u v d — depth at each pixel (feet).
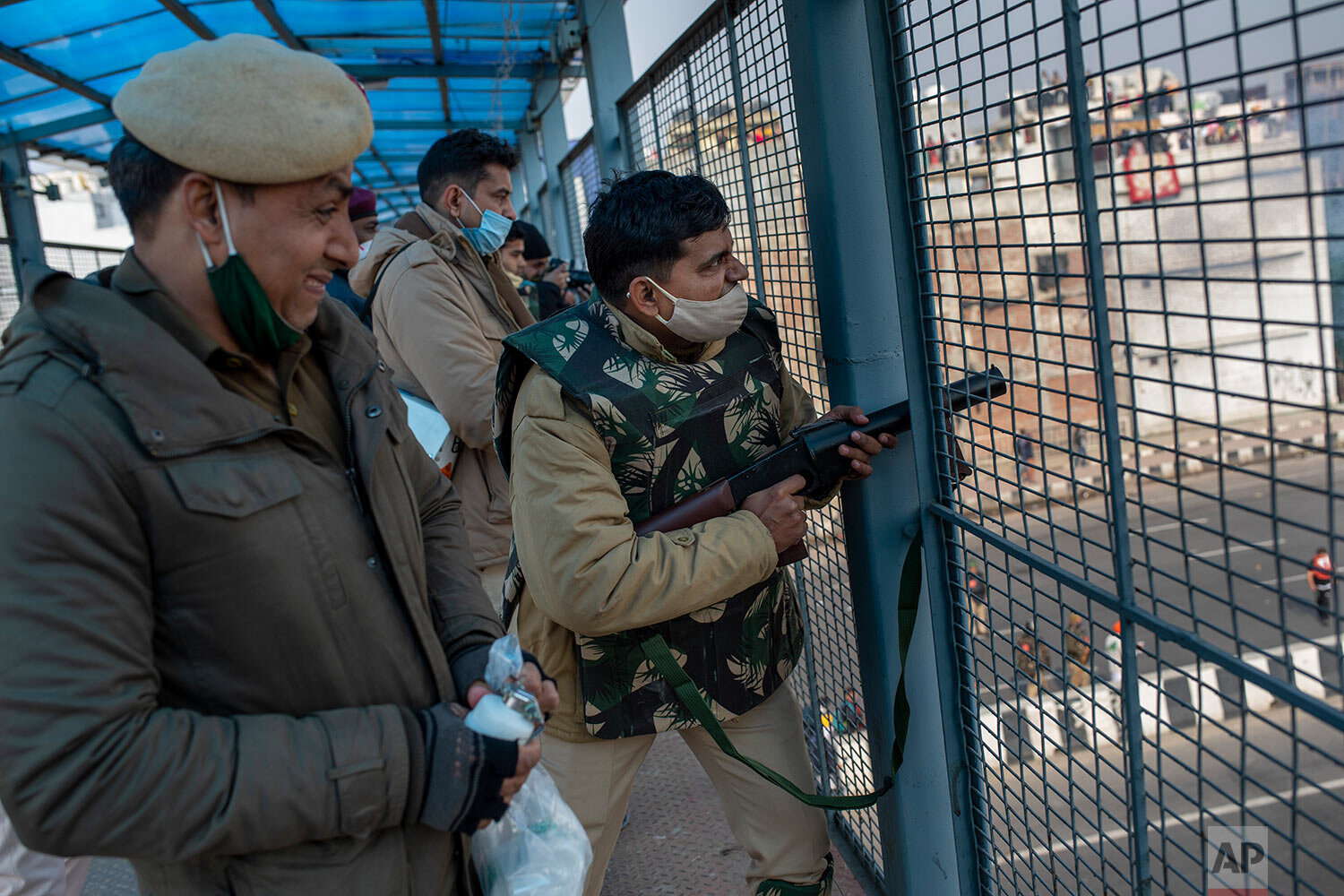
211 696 3.27
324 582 3.41
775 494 5.16
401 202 56.80
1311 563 2.74
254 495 3.21
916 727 5.90
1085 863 4.21
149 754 2.89
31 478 2.82
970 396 4.66
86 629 2.85
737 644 5.52
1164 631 3.43
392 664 3.63
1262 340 2.80
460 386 7.77
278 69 3.11
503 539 8.21
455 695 3.88
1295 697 2.86
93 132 28.84
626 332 5.25
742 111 7.20
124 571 2.98
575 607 4.87
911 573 5.47
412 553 3.87
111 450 2.95
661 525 5.20
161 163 3.16
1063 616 4.10
